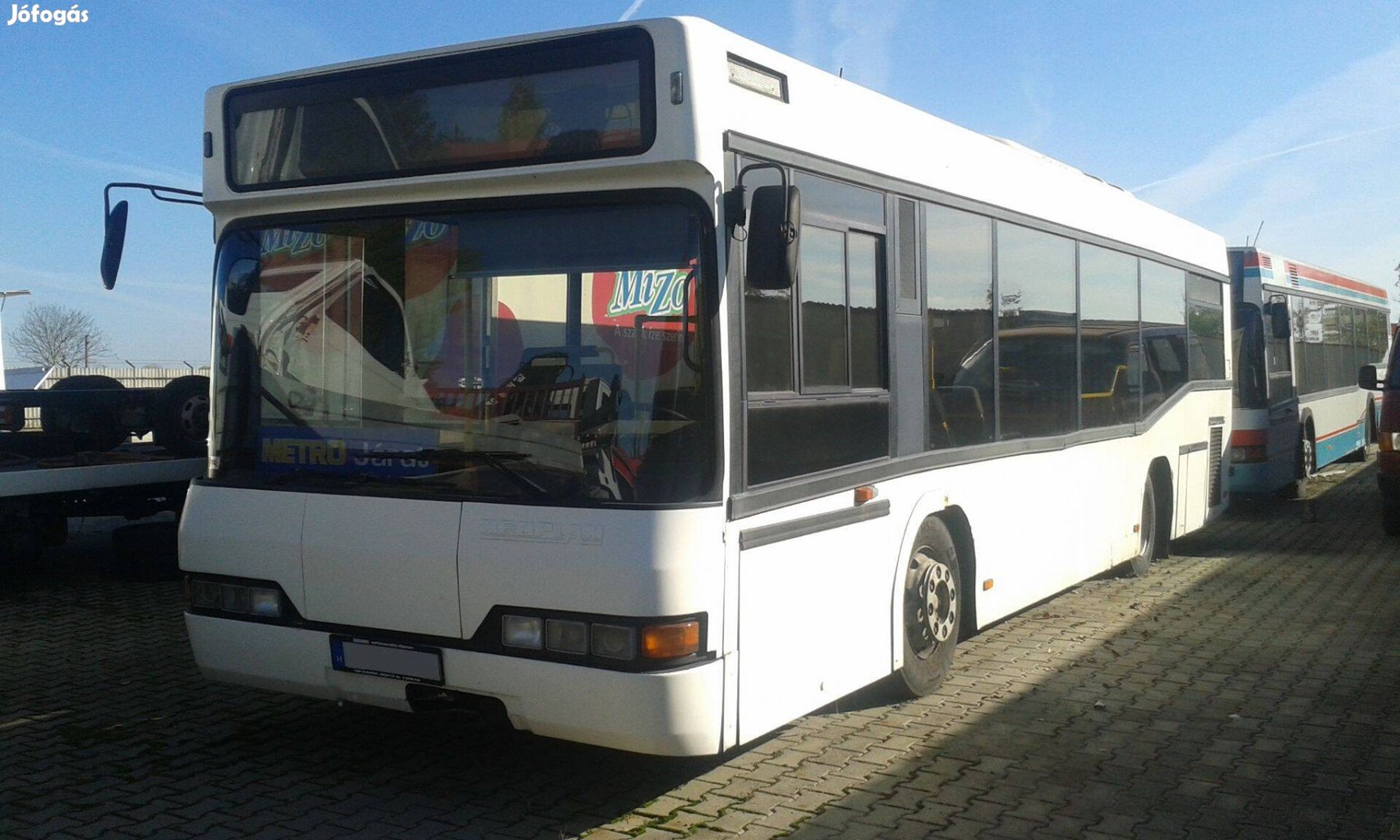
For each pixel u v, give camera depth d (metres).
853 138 5.79
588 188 4.74
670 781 5.37
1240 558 11.83
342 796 5.18
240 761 5.66
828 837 4.75
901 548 6.10
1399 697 6.85
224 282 5.51
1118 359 9.60
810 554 5.25
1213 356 12.29
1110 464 9.32
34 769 5.57
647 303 4.64
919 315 6.37
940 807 5.10
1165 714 6.49
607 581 4.43
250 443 5.37
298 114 5.32
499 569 4.64
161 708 6.59
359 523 4.96
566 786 5.31
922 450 6.36
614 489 4.56
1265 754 5.83
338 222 5.21
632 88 4.63
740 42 4.91
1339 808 5.13
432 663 4.77
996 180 7.42
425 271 5.01
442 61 4.98
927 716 6.40
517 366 4.79
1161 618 8.96
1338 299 19.55
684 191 4.62
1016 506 7.56
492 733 6.05
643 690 4.39
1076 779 5.46
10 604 9.64
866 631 5.77
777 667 5.00
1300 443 16.52
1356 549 12.45
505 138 4.84
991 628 8.64
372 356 5.08
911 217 6.30
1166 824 4.93
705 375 4.58
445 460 4.86
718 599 4.58
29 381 28.73
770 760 5.66
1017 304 7.68
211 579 5.39
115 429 10.94
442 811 5.00
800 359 5.23
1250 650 7.95
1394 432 12.98
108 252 5.78
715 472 4.58
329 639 5.03
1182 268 11.35
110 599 9.88
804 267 5.30
